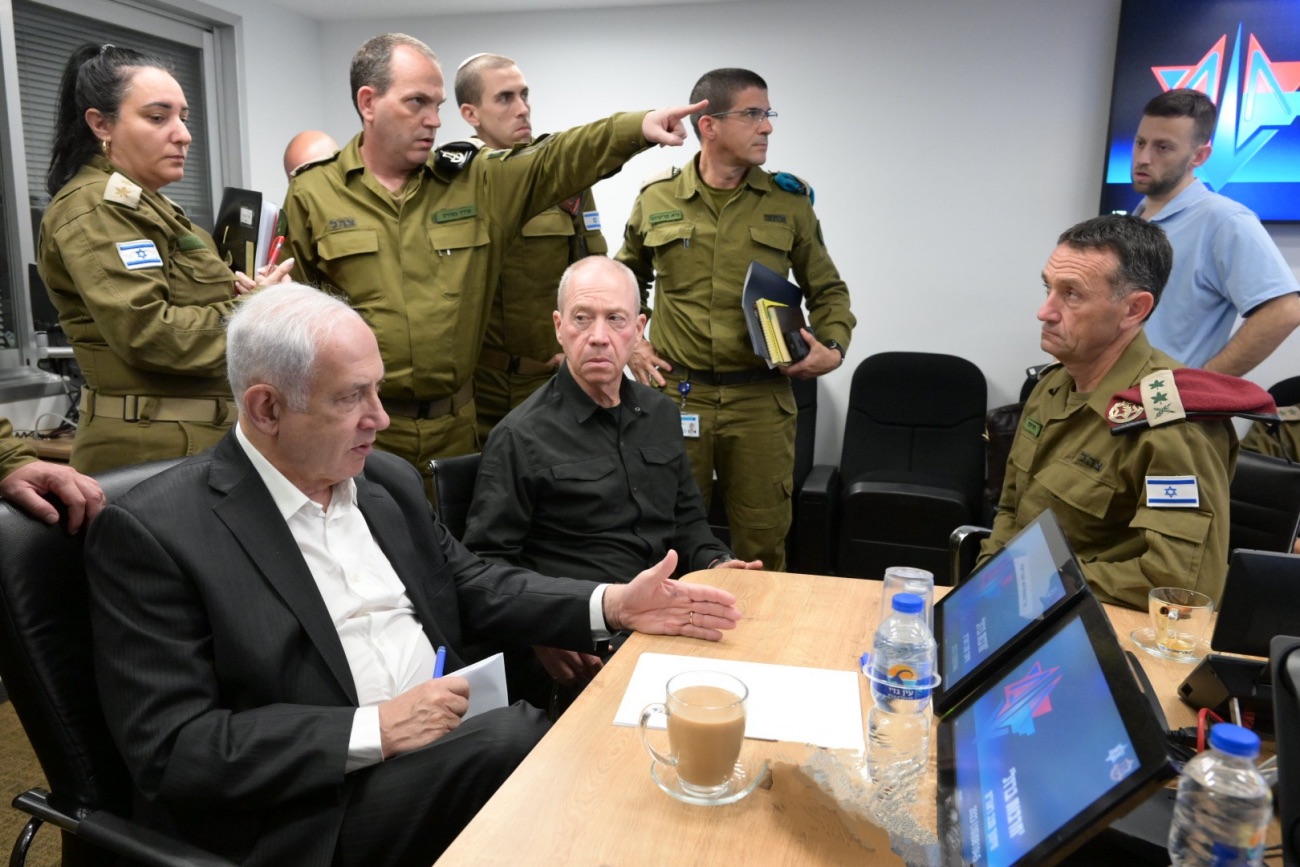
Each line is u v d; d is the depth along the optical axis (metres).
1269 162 3.28
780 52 3.79
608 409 1.99
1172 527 1.44
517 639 1.55
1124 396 1.57
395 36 2.25
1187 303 2.75
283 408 1.23
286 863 1.12
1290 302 2.51
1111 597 1.50
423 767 1.15
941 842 0.83
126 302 1.83
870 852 0.84
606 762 1.00
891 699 1.07
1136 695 0.71
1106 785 0.67
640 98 3.98
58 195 1.91
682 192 2.80
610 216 4.11
